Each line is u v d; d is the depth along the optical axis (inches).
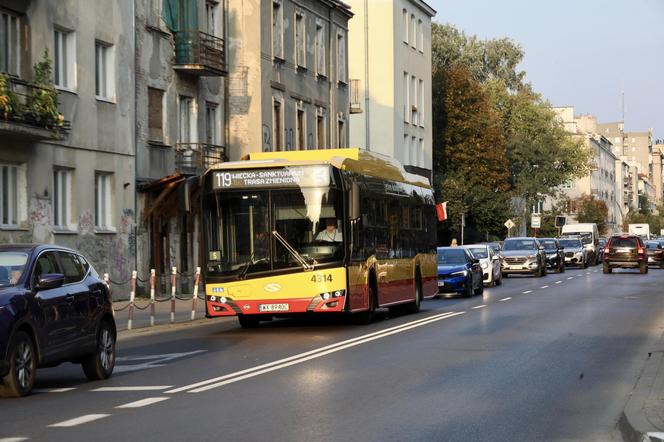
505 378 564.7
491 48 3978.8
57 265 573.9
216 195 911.0
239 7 1768.0
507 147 3668.8
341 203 904.3
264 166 907.4
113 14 1368.1
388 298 1043.9
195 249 1603.1
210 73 1590.8
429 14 3090.6
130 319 968.9
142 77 1456.7
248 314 906.7
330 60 2197.3
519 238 2341.3
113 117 1364.4
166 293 1505.9
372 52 2751.0
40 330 534.3
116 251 1364.4
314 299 893.8
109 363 609.3
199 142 1608.0
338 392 513.3
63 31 1259.2
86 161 1295.5
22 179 1157.7
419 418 434.9
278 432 403.2
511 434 398.6
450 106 3280.0
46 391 549.3
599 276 2203.5
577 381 552.4
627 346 735.7
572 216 5457.7
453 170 3272.6
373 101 2748.5
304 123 2047.2
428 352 701.3
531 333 841.5
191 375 601.9
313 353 705.6
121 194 1384.1
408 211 1153.4
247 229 906.7
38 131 1106.7
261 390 526.0
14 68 1147.9
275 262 899.4
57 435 405.4
